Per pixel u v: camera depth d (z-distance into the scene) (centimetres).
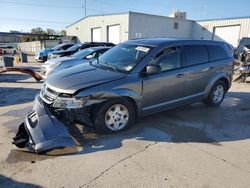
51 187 275
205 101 582
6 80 1046
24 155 341
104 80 397
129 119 429
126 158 339
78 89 371
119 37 2692
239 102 644
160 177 296
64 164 321
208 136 421
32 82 995
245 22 2489
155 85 444
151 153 354
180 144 386
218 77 564
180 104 503
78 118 394
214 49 564
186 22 2988
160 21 2741
